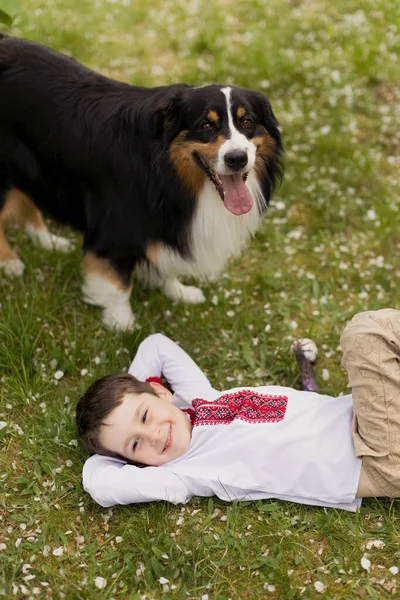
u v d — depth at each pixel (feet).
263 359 11.31
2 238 12.65
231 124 9.95
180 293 12.59
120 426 8.91
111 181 10.72
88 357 11.29
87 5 23.82
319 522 8.77
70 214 11.75
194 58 20.90
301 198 15.23
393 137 17.35
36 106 10.98
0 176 11.73
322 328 12.07
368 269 13.44
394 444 8.41
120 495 8.79
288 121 17.52
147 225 10.81
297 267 13.52
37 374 10.87
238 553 8.53
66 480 9.45
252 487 8.84
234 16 23.75
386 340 8.67
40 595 8.09
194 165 10.32
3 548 8.55
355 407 8.73
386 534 8.63
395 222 14.42
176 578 8.24
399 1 23.88
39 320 11.78
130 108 10.54
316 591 8.08
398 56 20.93
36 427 10.12
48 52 11.42
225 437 9.02
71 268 13.01
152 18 23.12
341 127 17.38
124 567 8.32
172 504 9.11
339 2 24.35
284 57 20.39
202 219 10.93
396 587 8.08
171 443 9.16
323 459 8.68
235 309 12.43
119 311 11.84
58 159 11.06
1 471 9.61
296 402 9.19
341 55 20.88
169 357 10.57
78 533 8.84
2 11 10.10
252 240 13.92
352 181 15.64
